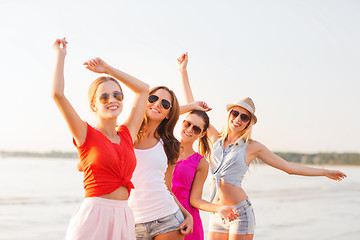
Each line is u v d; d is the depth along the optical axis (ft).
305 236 37.65
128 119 9.96
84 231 8.45
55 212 50.70
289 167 15.12
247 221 14.53
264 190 85.10
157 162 10.69
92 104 9.37
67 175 90.58
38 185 73.77
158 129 11.45
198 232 13.33
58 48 8.48
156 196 10.57
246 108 14.60
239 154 14.69
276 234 38.29
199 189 13.48
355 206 62.28
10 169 99.81
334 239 36.65
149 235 10.55
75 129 8.57
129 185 9.05
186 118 13.69
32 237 37.09
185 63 16.48
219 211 12.19
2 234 37.55
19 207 53.26
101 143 8.78
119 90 9.34
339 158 163.73
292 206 60.80
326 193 81.56
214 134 16.06
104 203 8.67
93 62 9.12
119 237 8.77
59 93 8.23
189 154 13.67
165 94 11.21
